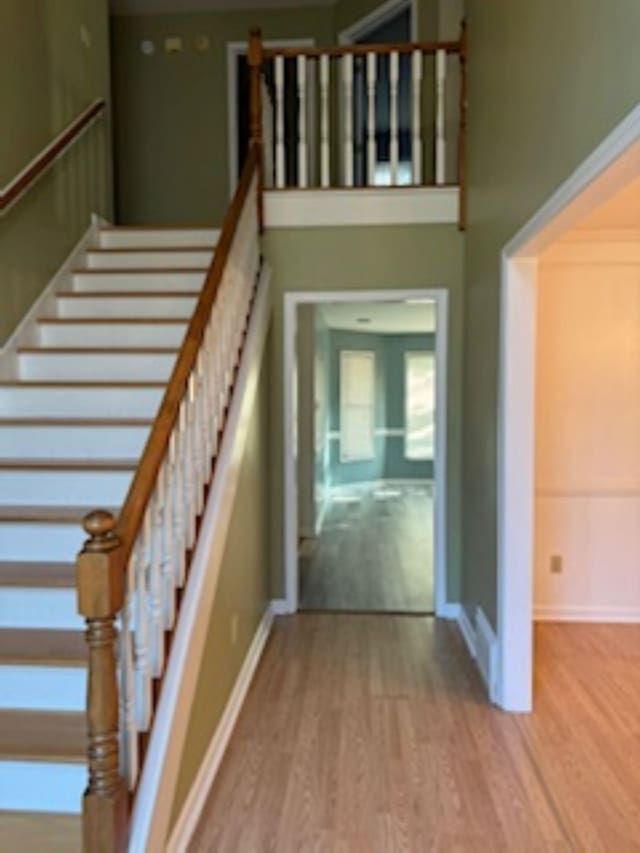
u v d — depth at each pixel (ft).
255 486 11.50
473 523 12.10
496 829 7.07
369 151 13.37
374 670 11.14
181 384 7.12
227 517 8.76
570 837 6.95
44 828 5.90
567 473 13.25
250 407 10.77
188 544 7.57
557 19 6.72
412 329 31.24
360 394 32.17
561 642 12.30
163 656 6.54
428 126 15.96
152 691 6.25
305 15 19.38
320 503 24.75
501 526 9.71
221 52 19.69
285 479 13.82
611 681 10.66
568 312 13.01
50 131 12.51
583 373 13.09
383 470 33.30
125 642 5.52
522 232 8.29
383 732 9.09
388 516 25.25
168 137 19.97
